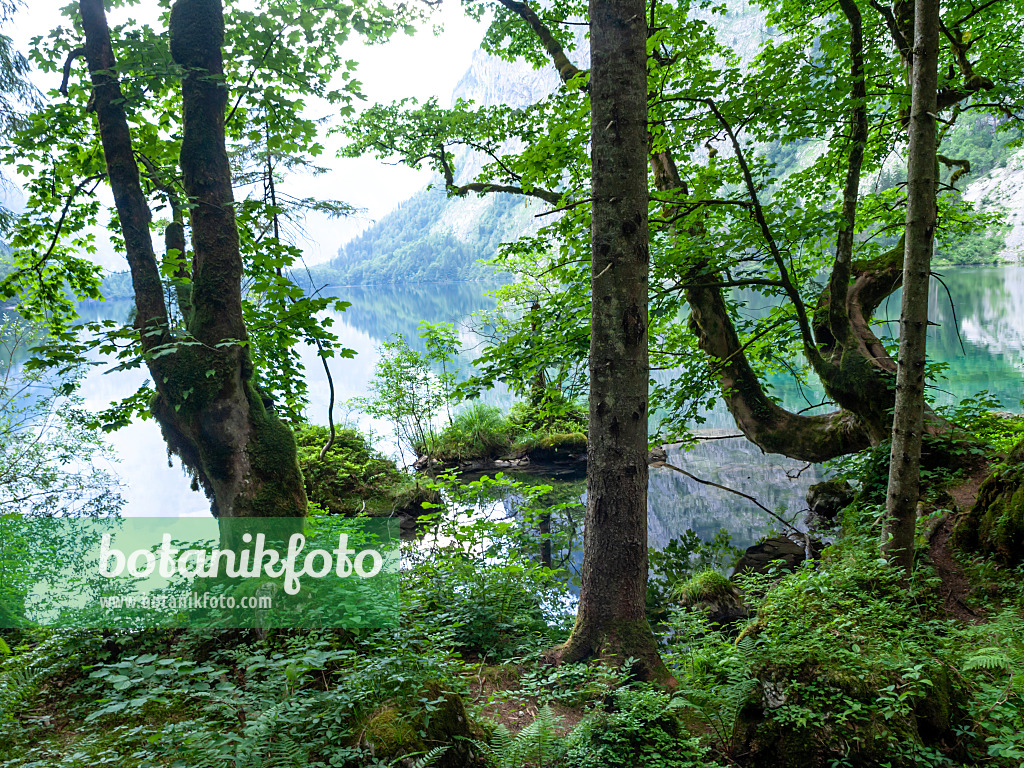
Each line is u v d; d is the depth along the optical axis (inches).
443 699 124.6
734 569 340.5
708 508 463.8
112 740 128.3
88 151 257.3
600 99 174.2
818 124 312.7
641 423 178.9
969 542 228.8
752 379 386.9
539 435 677.3
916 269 201.0
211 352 199.6
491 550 339.0
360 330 1781.5
